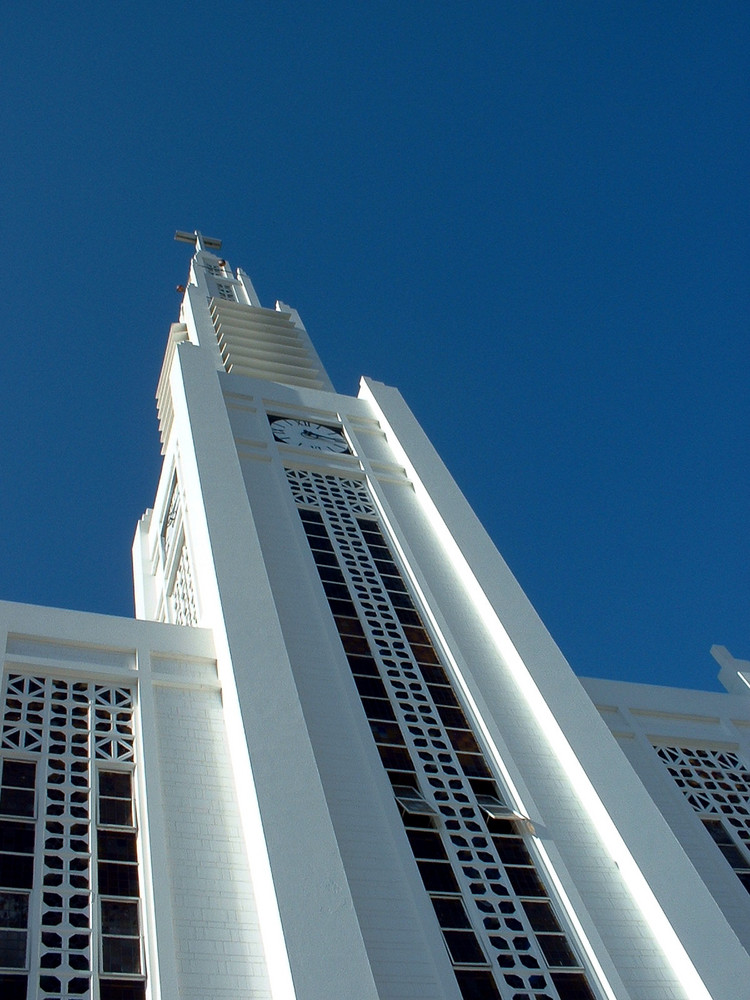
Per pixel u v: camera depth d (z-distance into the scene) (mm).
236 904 12883
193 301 36969
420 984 12477
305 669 17266
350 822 14484
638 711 21016
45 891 12492
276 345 33906
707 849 17781
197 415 23625
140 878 13039
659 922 14438
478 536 22688
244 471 23062
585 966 13562
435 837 14969
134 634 16797
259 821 13188
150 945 12094
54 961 11711
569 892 14461
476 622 20500
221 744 15375
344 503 23250
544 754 17469
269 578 19422
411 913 13383
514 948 13531
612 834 15742
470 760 16766
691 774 19875
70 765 14406
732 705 22109
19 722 14773
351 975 11469
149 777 14281
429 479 24594
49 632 16281
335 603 19531
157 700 15797
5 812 13422
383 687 17750
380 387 29125
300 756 14312
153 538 28281
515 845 15297
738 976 13625
